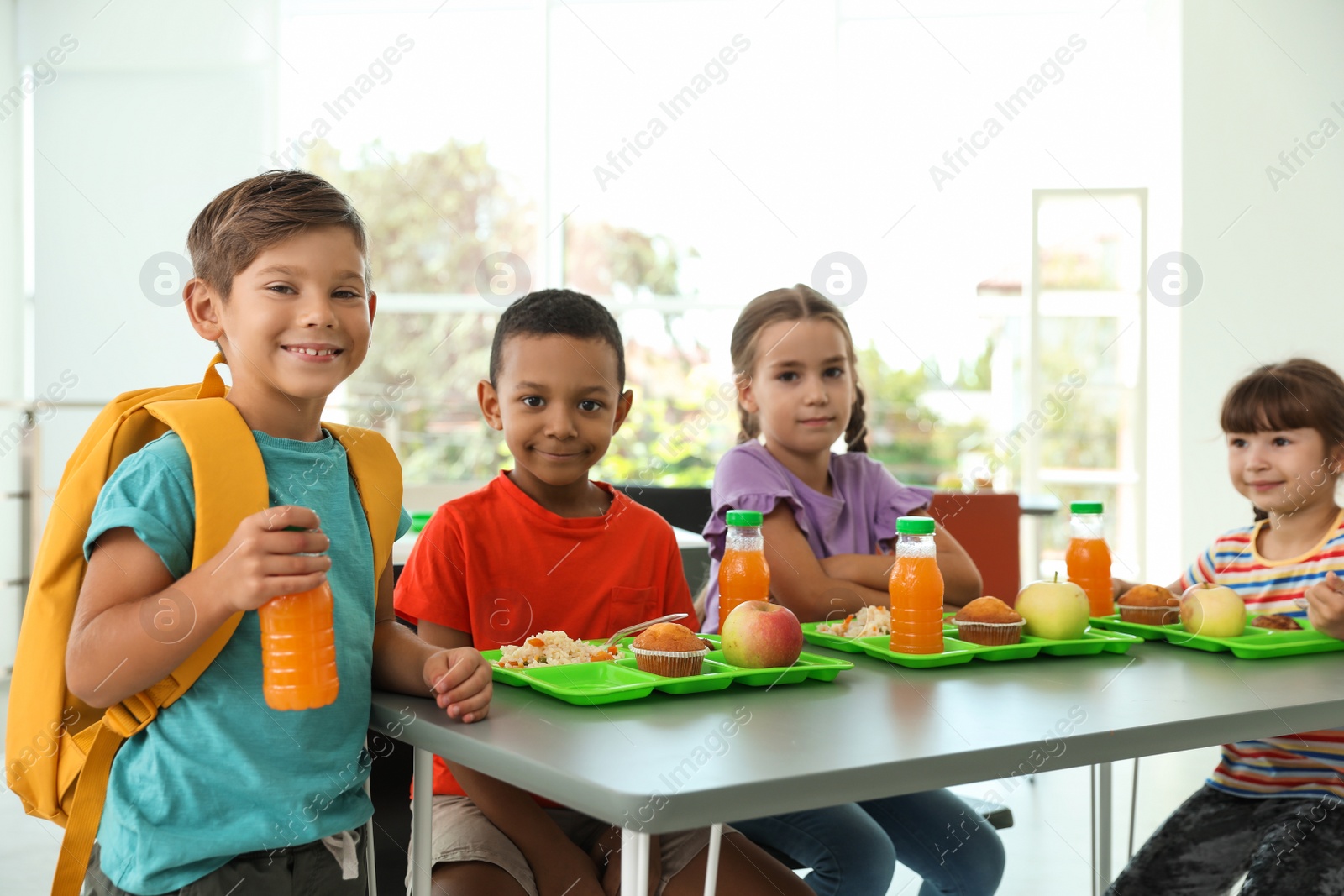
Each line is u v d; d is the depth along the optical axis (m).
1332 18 4.16
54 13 4.48
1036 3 4.57
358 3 4.80
